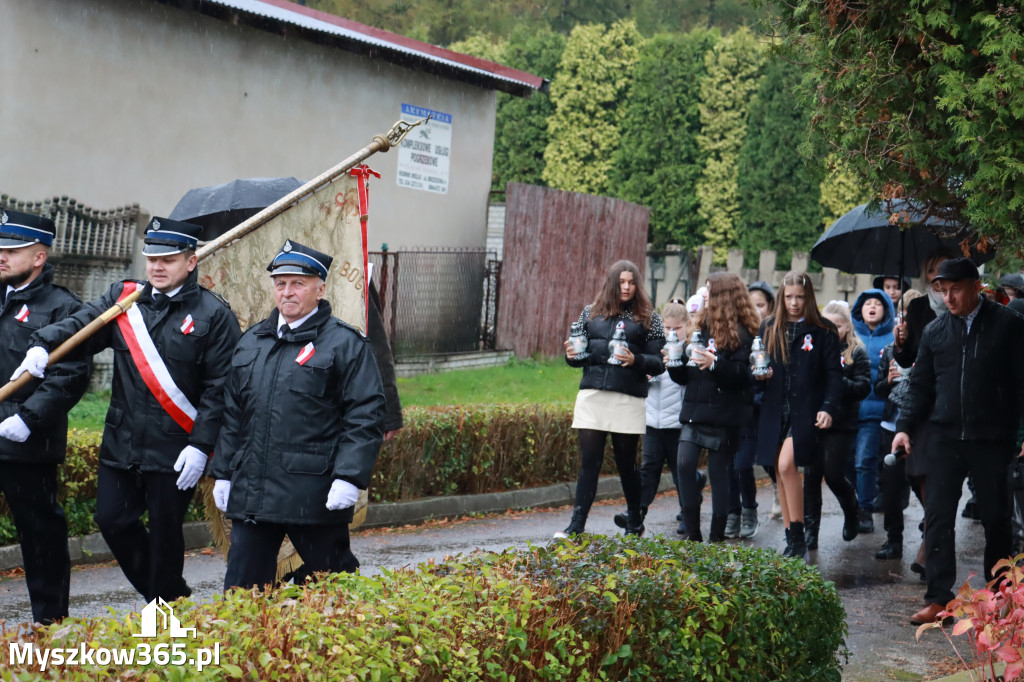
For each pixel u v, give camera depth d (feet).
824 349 27.73
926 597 22.98
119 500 18.62
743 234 142.41
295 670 10.34
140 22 54.19
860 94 18.85
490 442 36.63
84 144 52.47
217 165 58.03
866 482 33.58
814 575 16.75
